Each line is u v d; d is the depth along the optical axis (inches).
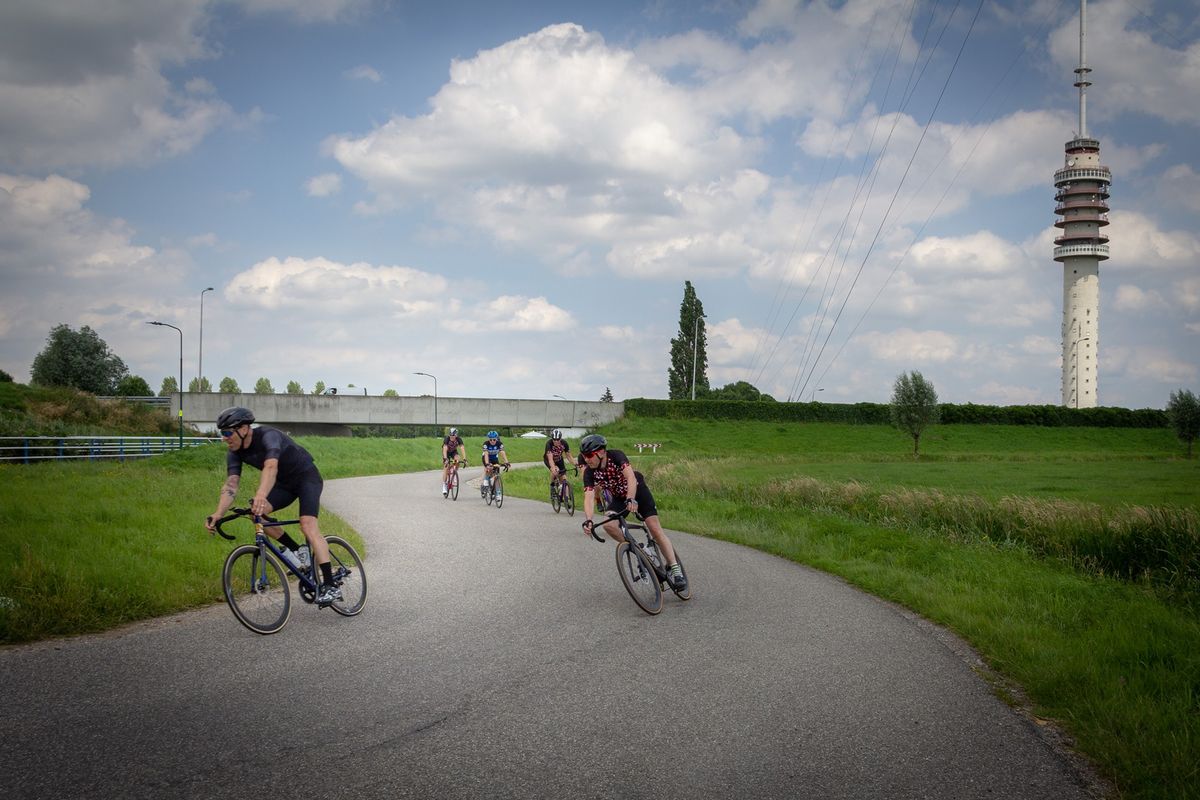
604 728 172.2
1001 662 237.0
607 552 456.8
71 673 207.0
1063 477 1519.4
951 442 3292.3
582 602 313.1
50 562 315.6
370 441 2175.2
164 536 413.1
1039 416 3624.5
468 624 270.7
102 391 3531.0
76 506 518.6
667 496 889.5
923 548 494.0
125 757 150.9
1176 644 260.2
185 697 187.9
